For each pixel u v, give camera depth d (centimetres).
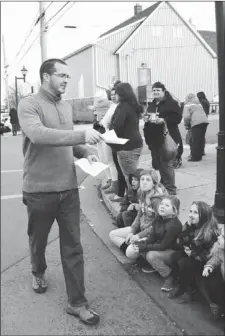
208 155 952
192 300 332
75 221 316
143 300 340
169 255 361
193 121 869
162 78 3272
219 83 474
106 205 626
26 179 311
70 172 312
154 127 544
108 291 357
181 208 542
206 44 3322
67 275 312
